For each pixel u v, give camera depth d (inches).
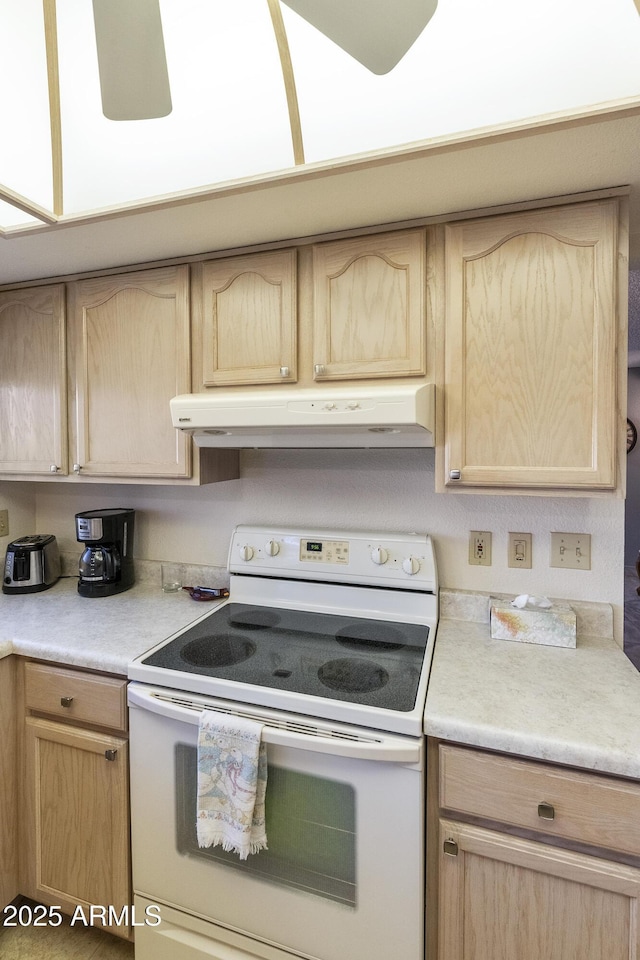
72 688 53.8
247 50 39.2
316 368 53.4
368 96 38.6
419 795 40.1
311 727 42.7
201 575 74.0
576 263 45.4
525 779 38.3
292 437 54.9
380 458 65.1
